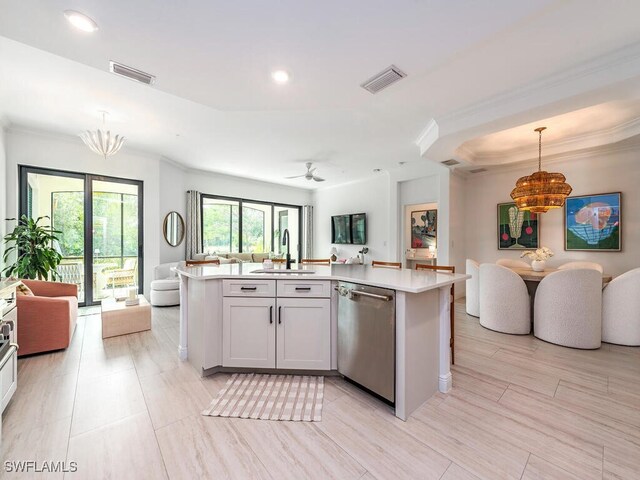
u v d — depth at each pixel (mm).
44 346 2885
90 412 1925
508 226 5277
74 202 4582
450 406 2037
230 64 1998
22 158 4012
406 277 2281
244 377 2439
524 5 1500
